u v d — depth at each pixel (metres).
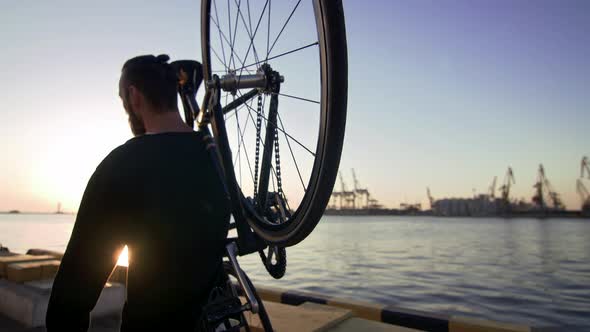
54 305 0.90
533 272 23.36
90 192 0.92
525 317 11.30
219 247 1.08
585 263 28.84
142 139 1.05
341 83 0.92
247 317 2.30
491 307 12.66
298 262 28.14
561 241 56.72
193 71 1.58
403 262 28.48
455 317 2.47
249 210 1.36
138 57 1.18
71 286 0.89
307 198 1.02
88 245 0.90
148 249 0.95
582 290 16.59
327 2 0.90
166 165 1.02
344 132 0.95
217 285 1.06
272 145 1.33
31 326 2.61
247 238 1.20
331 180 0.96
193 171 1.07
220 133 1.28
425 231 88.81
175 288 0.96
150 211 0.95
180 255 0.98
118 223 0.93
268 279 19.03
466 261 29.77
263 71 1.28
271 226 1.20
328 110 0.93
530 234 76.75
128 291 0.98
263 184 1.36
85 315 0.92
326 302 3.10
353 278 19.53
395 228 106.44
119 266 3.22
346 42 0.92
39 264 3.05
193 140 1.15
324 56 0.94
